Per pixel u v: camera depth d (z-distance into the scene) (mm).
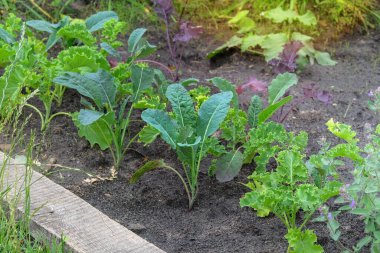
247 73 5637
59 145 4395
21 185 3576
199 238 3584
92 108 4234
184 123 3861
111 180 4074
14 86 4348
